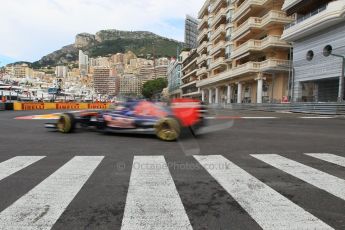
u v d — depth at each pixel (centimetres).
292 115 1941
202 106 839
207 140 793
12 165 499
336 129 1077
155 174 438
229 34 4278
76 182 398
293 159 546
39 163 514
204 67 5809
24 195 347
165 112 828
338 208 308
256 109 2933
